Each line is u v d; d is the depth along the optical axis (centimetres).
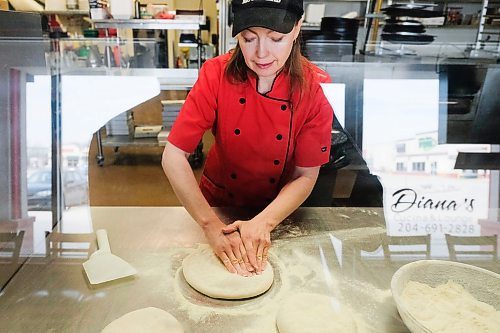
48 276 94
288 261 103
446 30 312
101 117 198
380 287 92
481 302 82
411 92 167
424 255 106
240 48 105
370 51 187
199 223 108
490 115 165
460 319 77
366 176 158
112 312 83
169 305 86
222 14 213
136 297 88
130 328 76
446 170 158
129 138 311
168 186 311
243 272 94
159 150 377
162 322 78
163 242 111
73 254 103
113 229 117
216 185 147
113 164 341
